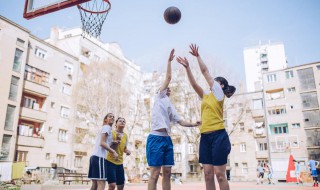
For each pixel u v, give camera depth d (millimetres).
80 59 37562
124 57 51188
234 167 42062
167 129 4531
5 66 26312
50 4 8391
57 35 40969
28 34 29422
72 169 32438
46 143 30344
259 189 14367
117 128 6223
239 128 43094
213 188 4031
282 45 68000
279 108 41719
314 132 38594
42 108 31156
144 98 39188
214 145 3975
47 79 32000
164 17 5727
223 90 4488
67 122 33500
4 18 26859
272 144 40781
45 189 13508
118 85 32750
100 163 5492
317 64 40438
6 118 25969
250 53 71375
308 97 40156
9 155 25578
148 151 4465
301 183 24891
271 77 43531
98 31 9891
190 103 30188
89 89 30828
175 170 43500
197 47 4477
